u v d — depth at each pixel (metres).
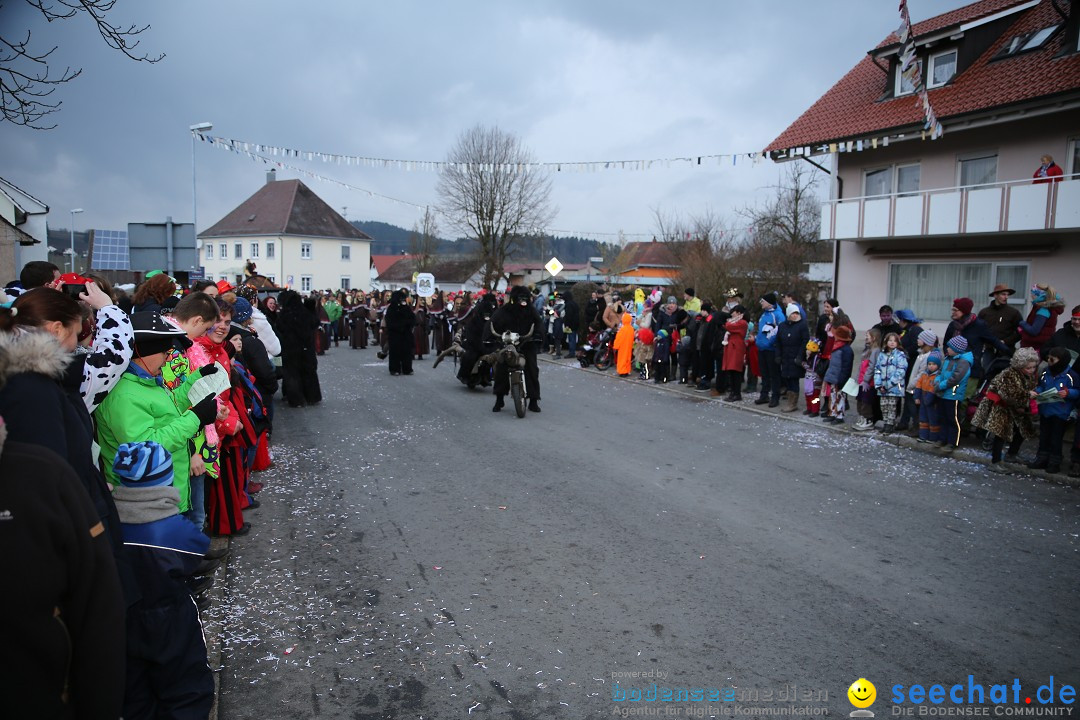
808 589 4.50
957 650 3.77
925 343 8.73
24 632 1.84
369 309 26.12
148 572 2.77
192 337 4.34
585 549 5.15
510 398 12.33
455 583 4.54
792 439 9.26
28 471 1.88
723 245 31.31
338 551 5.09
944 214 17.59
